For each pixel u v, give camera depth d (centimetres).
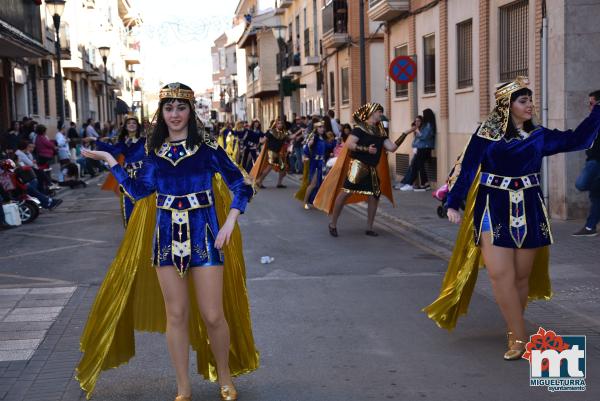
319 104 3428
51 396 498
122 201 1000
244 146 2403
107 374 539
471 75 1666
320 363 554
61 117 2394
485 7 1521
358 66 2722
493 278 548
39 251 1098
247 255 1016
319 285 825
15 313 720
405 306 724
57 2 2402
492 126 541
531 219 541
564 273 837
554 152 540
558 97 1230
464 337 613
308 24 3575
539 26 1285
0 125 2580
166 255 454
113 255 1048
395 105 2222
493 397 478
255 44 5556
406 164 2128
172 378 529
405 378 517
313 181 1541
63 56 3416
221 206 480
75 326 671
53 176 2559
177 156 458
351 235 1194
